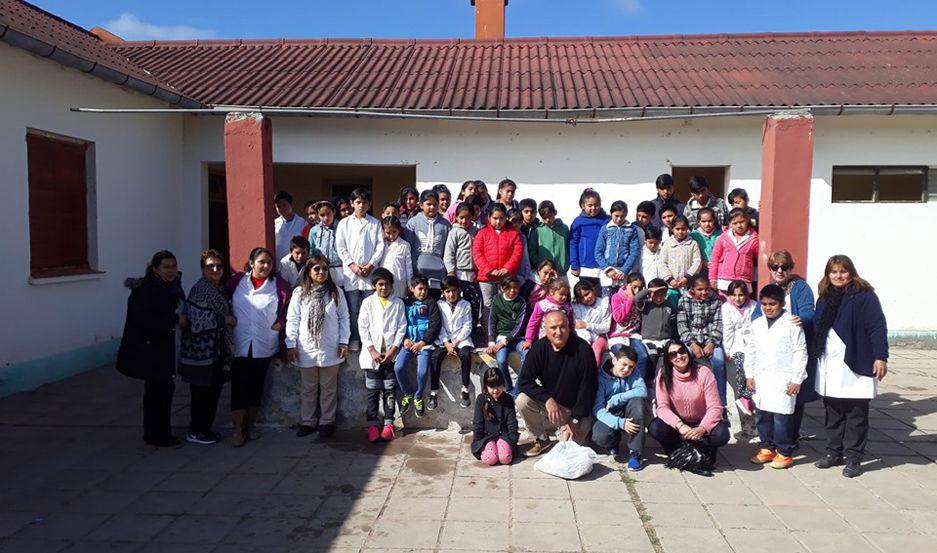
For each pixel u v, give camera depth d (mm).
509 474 4715
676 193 10438
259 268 5336
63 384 7043
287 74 10320
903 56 10305
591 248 6676
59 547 3613
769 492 4395
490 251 5965
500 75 10266
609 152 9250
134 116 8523
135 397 6625
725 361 5398
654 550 3588
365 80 10031
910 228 9086
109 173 8070
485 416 5020
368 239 5918
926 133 8930
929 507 4148
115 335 8227
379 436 5422
